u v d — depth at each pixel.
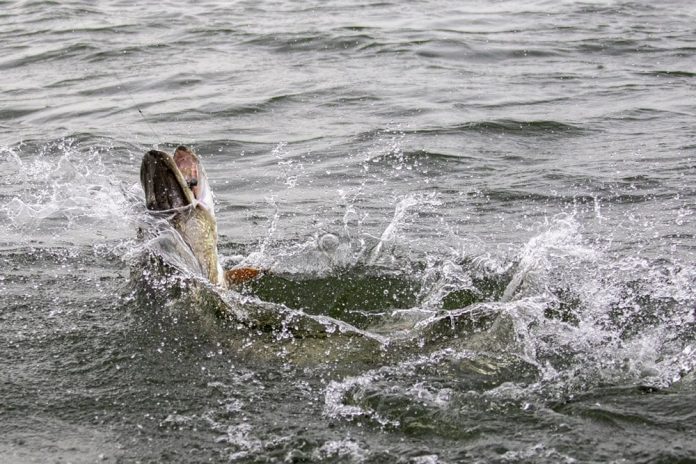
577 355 6.13
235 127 12.84
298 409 5.52
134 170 10.99
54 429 5.33
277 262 8.10
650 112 12.78
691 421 5.12
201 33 18.81
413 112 13.21
